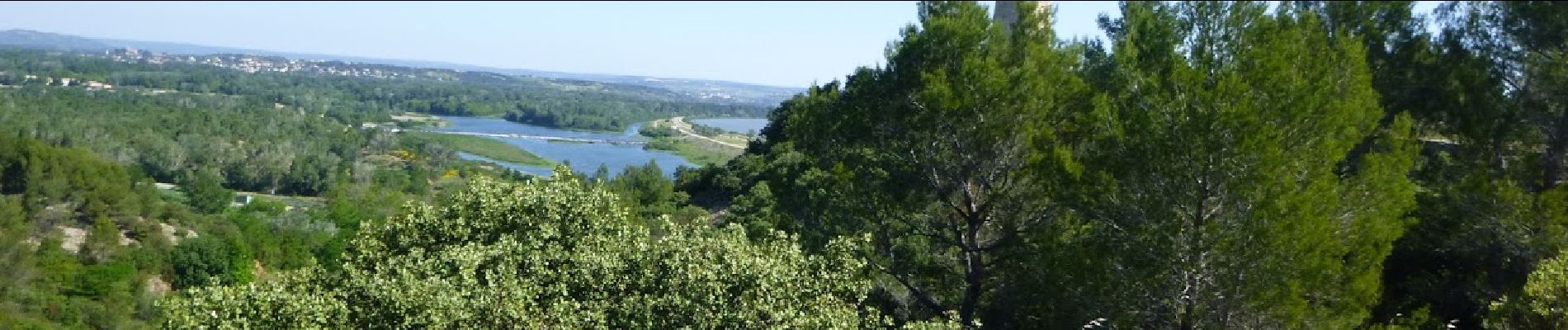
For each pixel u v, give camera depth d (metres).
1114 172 14.25
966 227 18.41
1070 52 18.16
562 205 13.69
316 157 102.56
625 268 12.10
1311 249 12.46
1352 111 13.55
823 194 18.36
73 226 61.94
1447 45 20.66
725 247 12.22
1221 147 12.88
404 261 12.10
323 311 10.96
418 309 10.70
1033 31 18.64
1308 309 12.87
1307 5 21.38
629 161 132.75
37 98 115.94
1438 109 19.77
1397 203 13.82
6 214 54.28
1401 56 20.27
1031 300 16.77
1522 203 15.72
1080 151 16.72
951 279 18.34
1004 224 17.33
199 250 49.16
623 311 11.52
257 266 52.34
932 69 17.00
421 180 96.81
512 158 131.25
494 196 13.88
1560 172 18.25
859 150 18.08
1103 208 14.60
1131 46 15.99
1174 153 13.34
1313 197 12.61
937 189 17.39
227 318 10.80
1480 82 18.64
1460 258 17.47
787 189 19.48
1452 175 18.78
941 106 16.00
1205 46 15.09
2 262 42.62
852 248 13.98
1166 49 15.52
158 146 93.62
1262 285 12.95
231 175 95.12
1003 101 16.05
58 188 60.47
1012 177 16.84
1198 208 13.59
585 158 134.88
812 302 12.48
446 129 173.12
